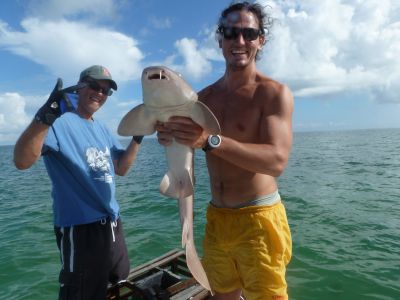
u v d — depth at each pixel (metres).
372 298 2.00
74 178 1.44
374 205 4.23
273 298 1.29
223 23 1.33
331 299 2.00
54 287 2.24
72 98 1.55
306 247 2.77
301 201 4.54
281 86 1.26
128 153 1.68
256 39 1.30
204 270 1.39
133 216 4.04
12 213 4.36
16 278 2.38
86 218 1.43
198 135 1.11
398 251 2.67
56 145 1.40
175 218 3.88
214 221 1.41
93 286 1.44
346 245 2.81
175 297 1.60
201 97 1.48
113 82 1.60
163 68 1.07
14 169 12.09
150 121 1.22
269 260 1.29
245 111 1.30
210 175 1.45
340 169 8.30
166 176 1.35
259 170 1.14
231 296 1.45
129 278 1.81
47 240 3.16
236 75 1.34
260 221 1.30
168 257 2.01
